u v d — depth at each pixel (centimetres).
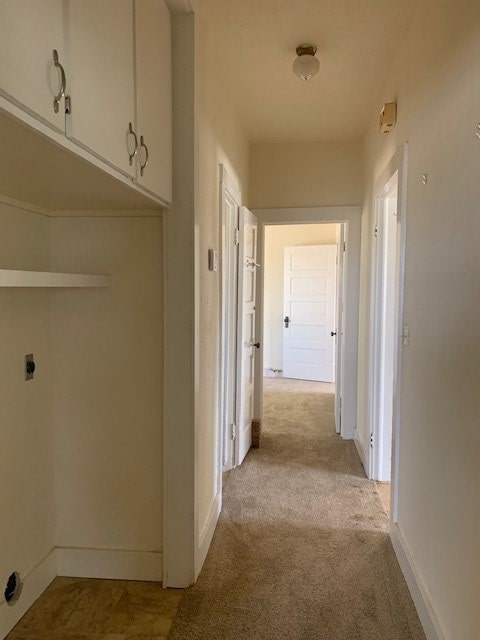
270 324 712
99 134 120
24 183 145
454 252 150
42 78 93
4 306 173
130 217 201
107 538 210
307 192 401
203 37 213
